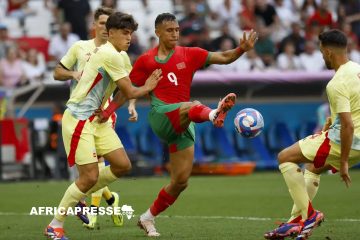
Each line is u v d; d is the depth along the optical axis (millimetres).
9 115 48969
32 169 47344
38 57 55125
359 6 65688
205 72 51625
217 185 42688
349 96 21172
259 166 53156
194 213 31125
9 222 28875
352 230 25266
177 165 24109
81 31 57406
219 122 22188
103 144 23641
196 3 62719
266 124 55094
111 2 57812
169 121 23484
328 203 33906
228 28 57281
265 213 30953
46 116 51875
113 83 23422
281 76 52156
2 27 54812
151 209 24641
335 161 21938
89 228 26562
